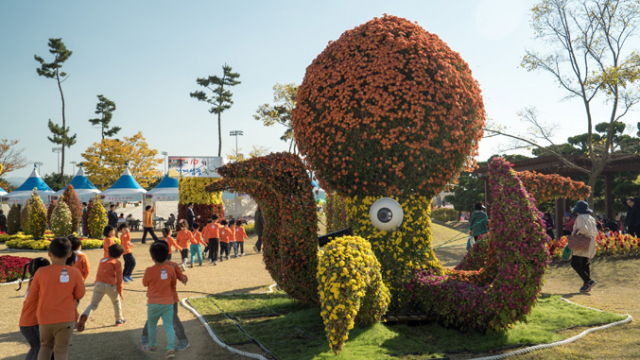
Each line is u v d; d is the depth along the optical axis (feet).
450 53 23.97
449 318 20.80
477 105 23.59
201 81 165.17
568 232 41.34
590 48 60.44
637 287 29.60
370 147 22.18
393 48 22.86
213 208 79.92
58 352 14.98
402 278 22.08
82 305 27.96
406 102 21.88
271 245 24.50
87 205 72.33
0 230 87.92
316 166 23.81
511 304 19.24
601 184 78.18
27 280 36.35
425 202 23.06
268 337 20.04
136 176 162.20
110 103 193.47
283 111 118.11
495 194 20.21
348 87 22.31
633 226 44.04
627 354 17.39
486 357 17.19
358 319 19.84
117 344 20.13
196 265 45.85
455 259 44.93
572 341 18.99
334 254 17.94
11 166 137.90
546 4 60.54
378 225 22.25
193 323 23.41
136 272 41.81
